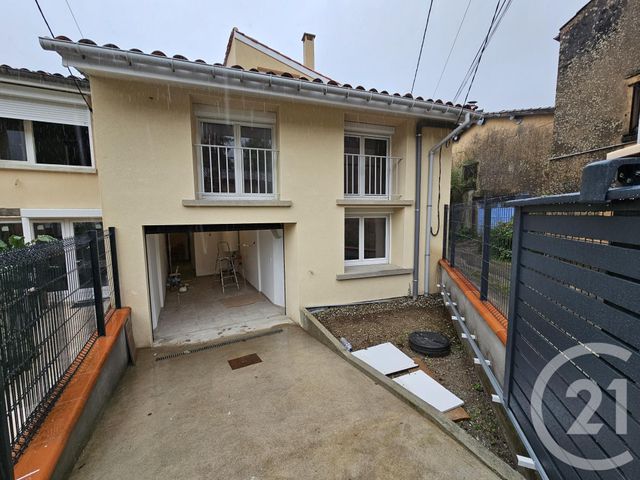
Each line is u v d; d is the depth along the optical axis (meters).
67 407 2.05
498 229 3.09
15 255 1.69
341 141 5.02
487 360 3.07
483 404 2.85
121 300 3.96
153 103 3.90
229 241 8.92
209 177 4.57
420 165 5.65
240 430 2.43
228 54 8.33
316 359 3.70
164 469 2.04
